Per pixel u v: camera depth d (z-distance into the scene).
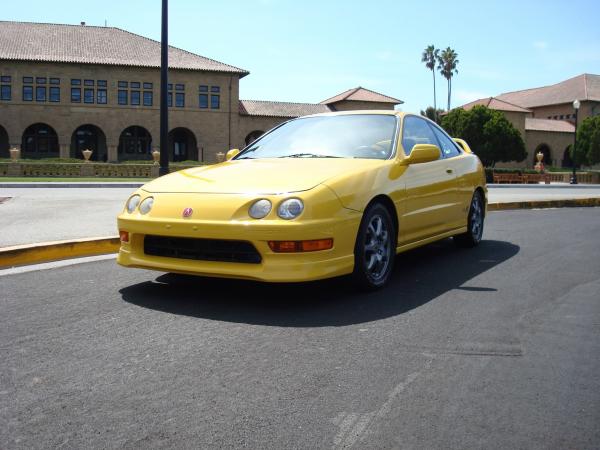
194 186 3.78
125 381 2.44
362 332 3.11
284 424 2.08
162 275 4.48
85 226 6.44
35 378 2.47
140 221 3.72
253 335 3.04
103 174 30.08
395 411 2.18
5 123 43.09
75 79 44.25
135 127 49.06
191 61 47.28
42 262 5.00
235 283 4.20
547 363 2.68
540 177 42.62
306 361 2.68
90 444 1.93
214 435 2.00
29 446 1.91
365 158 4.30
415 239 4.61
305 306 3.61
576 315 3.48
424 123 5.23
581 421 2.11
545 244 6.26
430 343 2.94
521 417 2.13
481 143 48.72
